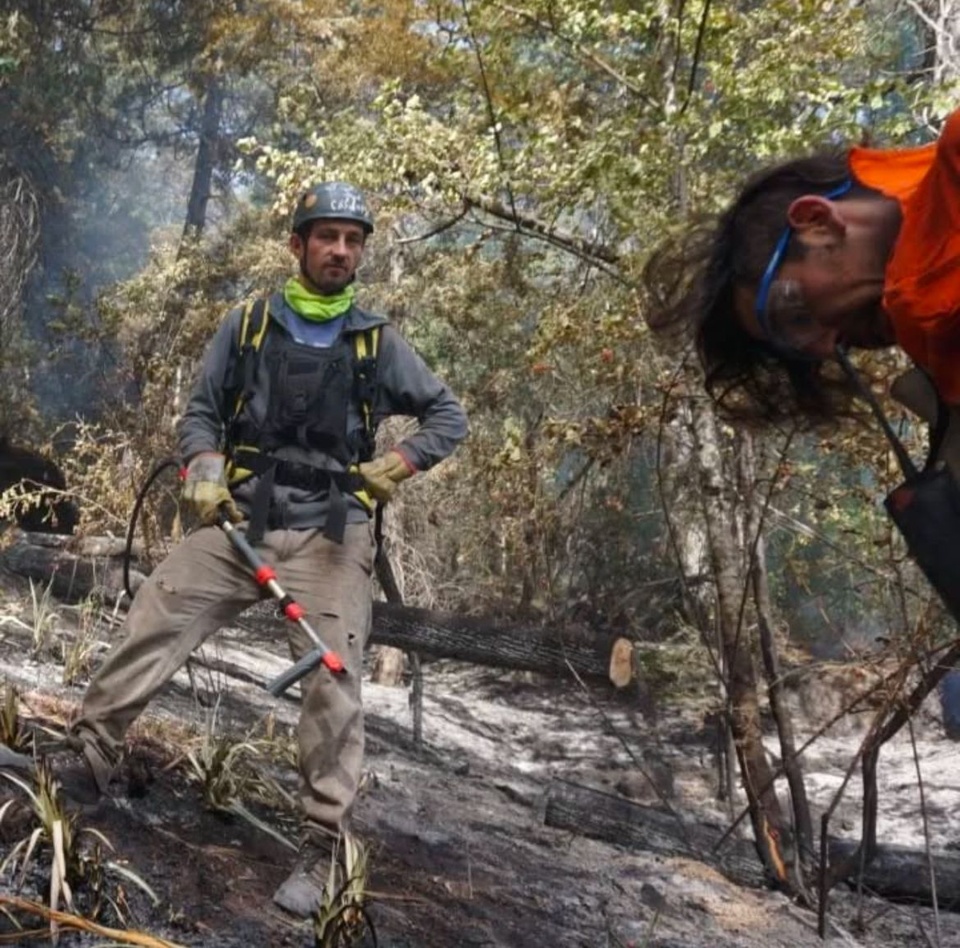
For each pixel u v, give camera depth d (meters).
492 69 8.45
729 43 7.36
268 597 4.35
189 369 13.48
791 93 7.20
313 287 4.38
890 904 6.21
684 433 8.46
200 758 5.00
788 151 7.07
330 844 4.09
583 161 7.48
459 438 4.46
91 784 4.29
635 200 7.21
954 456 2.07
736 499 6.63
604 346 7.29
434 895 4.64
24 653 7.28
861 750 5.62
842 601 8.52
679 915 5.34
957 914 6.21
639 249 7.16
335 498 4.28
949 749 10.45
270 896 4.03
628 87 7.80
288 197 8.75
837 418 2.33
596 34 7.83
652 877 5.82
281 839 4.42
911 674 6.51
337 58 13.88
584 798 6.62
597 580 10.38
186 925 3.67
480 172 8.12
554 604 9.36
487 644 7.48
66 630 8.19
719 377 2.32
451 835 5.68
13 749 4.43
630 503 10.67
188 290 15.52
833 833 8.02
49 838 3.69
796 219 2.12
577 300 8.16
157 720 5.65
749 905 5.70
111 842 4.06
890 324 2.10
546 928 4.67
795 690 10.26
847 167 2.16
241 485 4.34
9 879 3.59
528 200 9.17
